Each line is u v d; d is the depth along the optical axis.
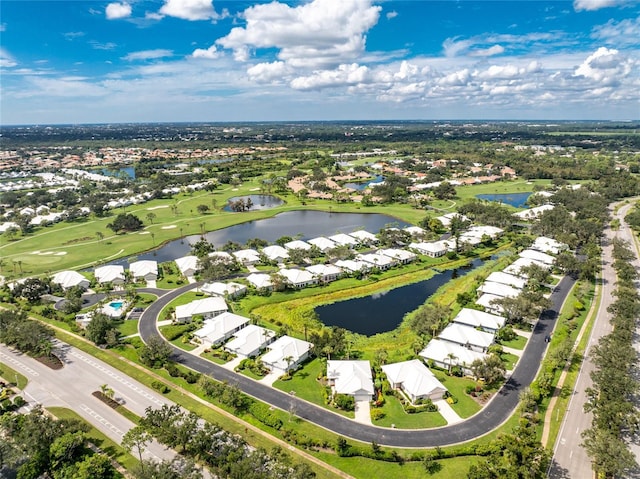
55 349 140.62
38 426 93.00
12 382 122.38
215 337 142.62
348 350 137.62
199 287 188.88
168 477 81.00
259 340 139.75
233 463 85.19
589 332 146.38
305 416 107.38
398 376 119.38
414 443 97.88
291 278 190.88
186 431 93.06
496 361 117.56
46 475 89.19
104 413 109.00
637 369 122.56
